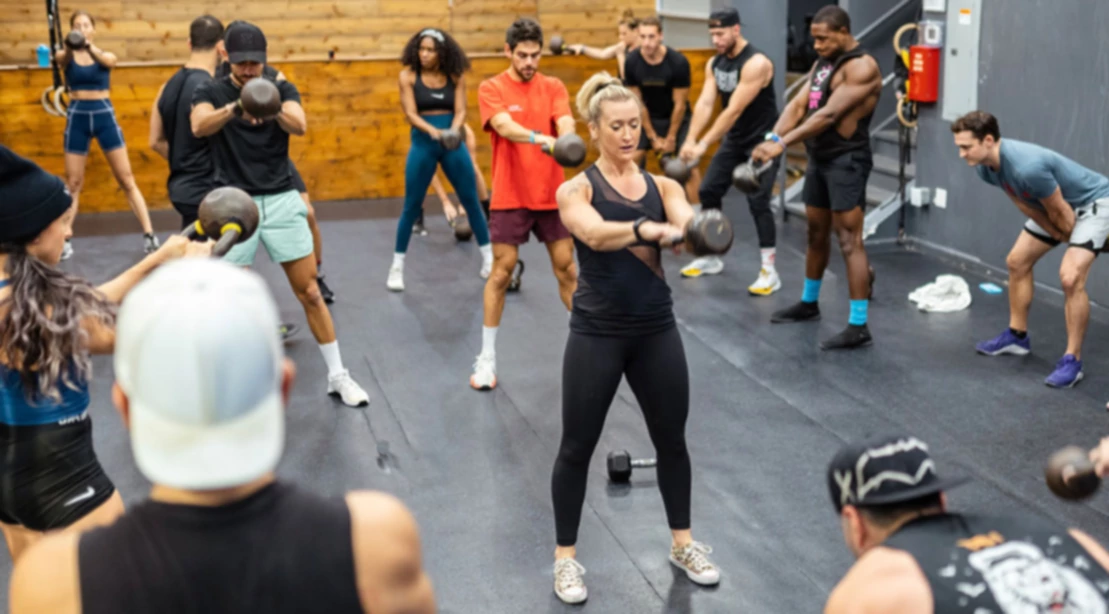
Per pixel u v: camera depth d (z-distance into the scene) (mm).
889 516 1728
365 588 1324
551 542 3734
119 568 1270
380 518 1350
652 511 3920
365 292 6805
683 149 6457
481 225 6926
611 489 4094
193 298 1235
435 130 6430
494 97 4965
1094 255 4836
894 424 4609
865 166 5492
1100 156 5980
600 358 3205
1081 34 6000
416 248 7914
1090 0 5906
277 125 4688
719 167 6672
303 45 10414
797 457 4320
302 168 9500
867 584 1623
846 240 5539
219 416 1226
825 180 5602
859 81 5348
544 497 4062
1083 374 5105
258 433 1265
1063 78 6160
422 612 1391
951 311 6137
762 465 4258
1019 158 4750
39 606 1269
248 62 4555
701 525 3795
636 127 3121
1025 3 6363
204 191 4988
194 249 2701
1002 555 1615
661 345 3246
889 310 6207
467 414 4848
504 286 5086
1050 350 5457
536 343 5789
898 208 7605
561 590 3350
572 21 10742
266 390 1266
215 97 4637
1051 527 1687
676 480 3418
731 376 5219
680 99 7609
